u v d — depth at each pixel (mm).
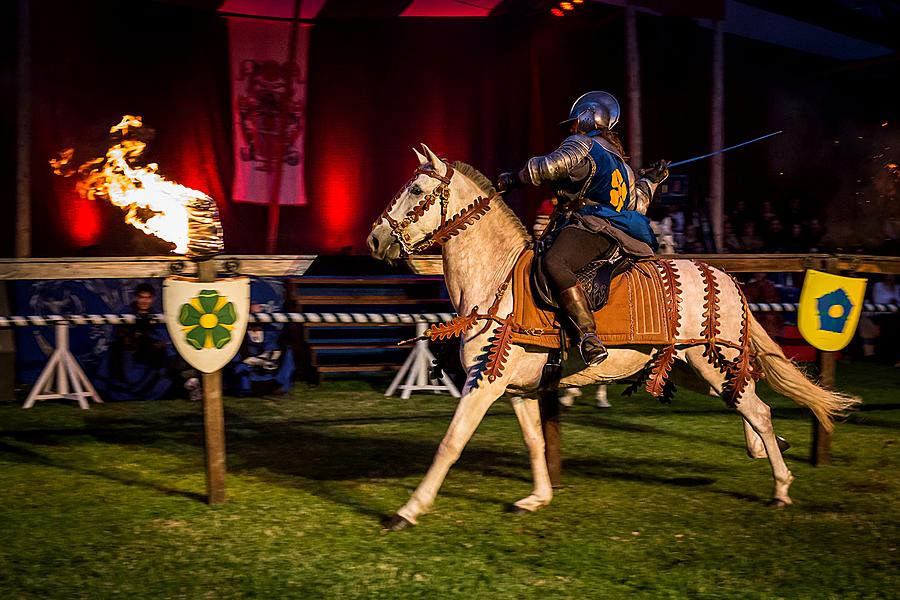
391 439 6633
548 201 7648
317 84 11492
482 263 4621
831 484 5371
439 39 11961
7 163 9820
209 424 4844
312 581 3773
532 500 4816
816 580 3844
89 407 7961
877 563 4043
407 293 10094
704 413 7641
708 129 14562
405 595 3637
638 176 5199
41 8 9867
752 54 14648
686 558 4086
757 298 10742
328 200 11617
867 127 15234
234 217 11141
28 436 6695
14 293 8562
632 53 11883
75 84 10141
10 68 9750
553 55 12609
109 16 10305
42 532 4387
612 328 4555
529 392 4730
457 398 8445
